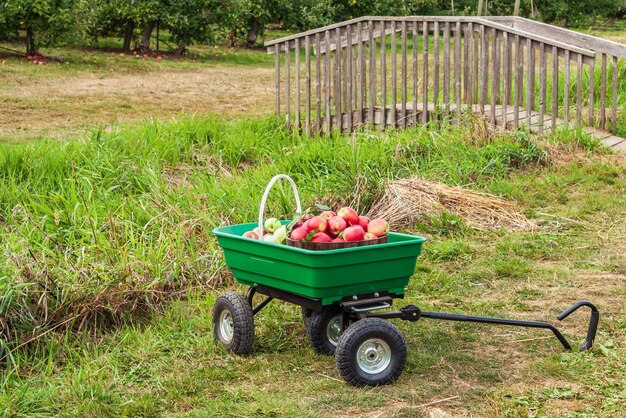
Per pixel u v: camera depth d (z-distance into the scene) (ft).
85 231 19.98
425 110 31.99
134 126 33.53
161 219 21.47
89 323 17.58
